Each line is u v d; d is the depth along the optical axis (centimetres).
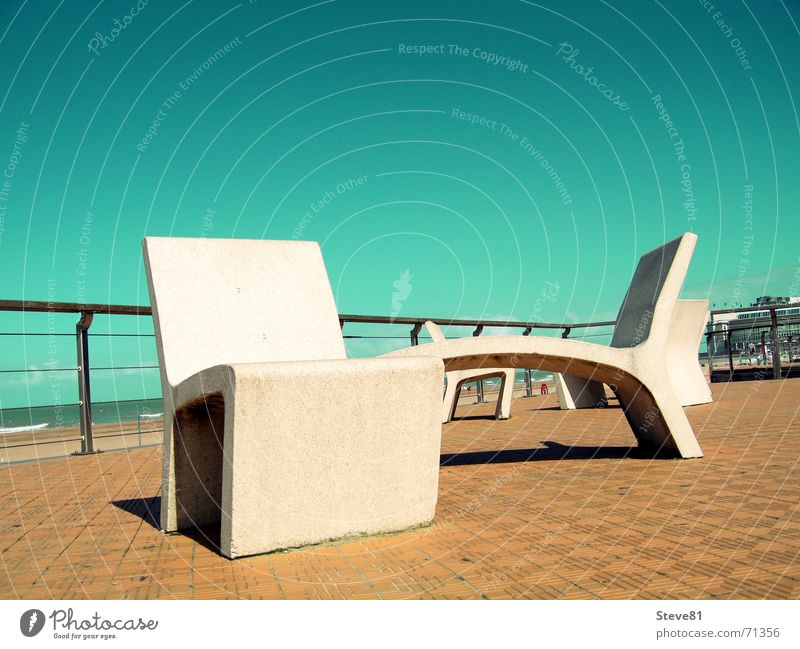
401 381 300
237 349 361
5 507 403
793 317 1692
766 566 222
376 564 252
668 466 430
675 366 919
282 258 413
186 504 328
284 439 272
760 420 661
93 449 672
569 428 713
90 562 271
